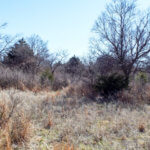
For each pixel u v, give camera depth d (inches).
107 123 174.2
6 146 110.5
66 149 110.7
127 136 146.7
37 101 245.1
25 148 114.0
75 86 374.0
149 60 486.6
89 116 191.0
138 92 330.3
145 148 124.3
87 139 136.2
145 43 480.4
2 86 335.6
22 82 371.2
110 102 272.1
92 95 317.7
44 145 121.6
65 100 266.7
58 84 480.1
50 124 159.9
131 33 498.3
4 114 139.9
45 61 989.8
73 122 168.6
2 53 716.7
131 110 230.1
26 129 127.4
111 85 318.0
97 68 441.7
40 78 445.1
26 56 818.8
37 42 1129.4
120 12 511.8
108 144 130.3
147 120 186.5
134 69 506.9
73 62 959.0
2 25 642.2
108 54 490.6
